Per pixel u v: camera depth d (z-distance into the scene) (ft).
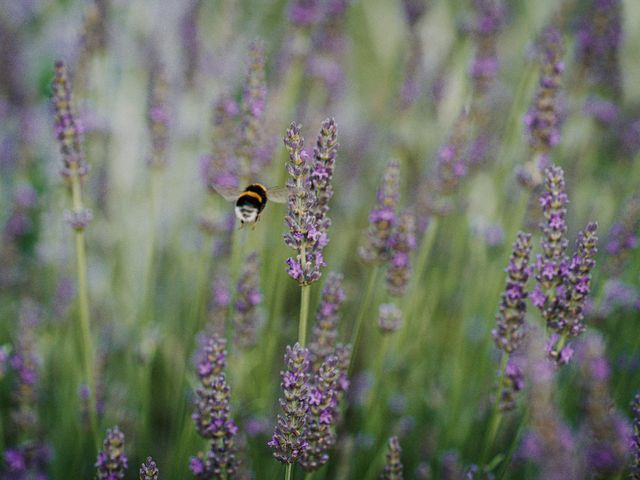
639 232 3.25
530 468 3.05
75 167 2.99
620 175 3.54
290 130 2.70
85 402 3.14
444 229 3.53
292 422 2.71
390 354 3.27
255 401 3.18
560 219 2.76
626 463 2.73
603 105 3.50
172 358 3.45
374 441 3.23
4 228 3.55
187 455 3.07
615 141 3.56
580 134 3.56
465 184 3.50
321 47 3.59
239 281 3.07
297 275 2.73
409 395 3.36
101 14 3.37
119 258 3.59
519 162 3.44
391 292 3.05
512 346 2.82
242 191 2.94
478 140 3.49
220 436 2.79
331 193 2.75
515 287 2.79
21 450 3.11
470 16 3.57
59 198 3.55
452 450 3.20
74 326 3.40
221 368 2.80
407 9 3.58
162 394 3.49
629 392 3.15
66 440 3.26
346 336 3.46
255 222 2.93
